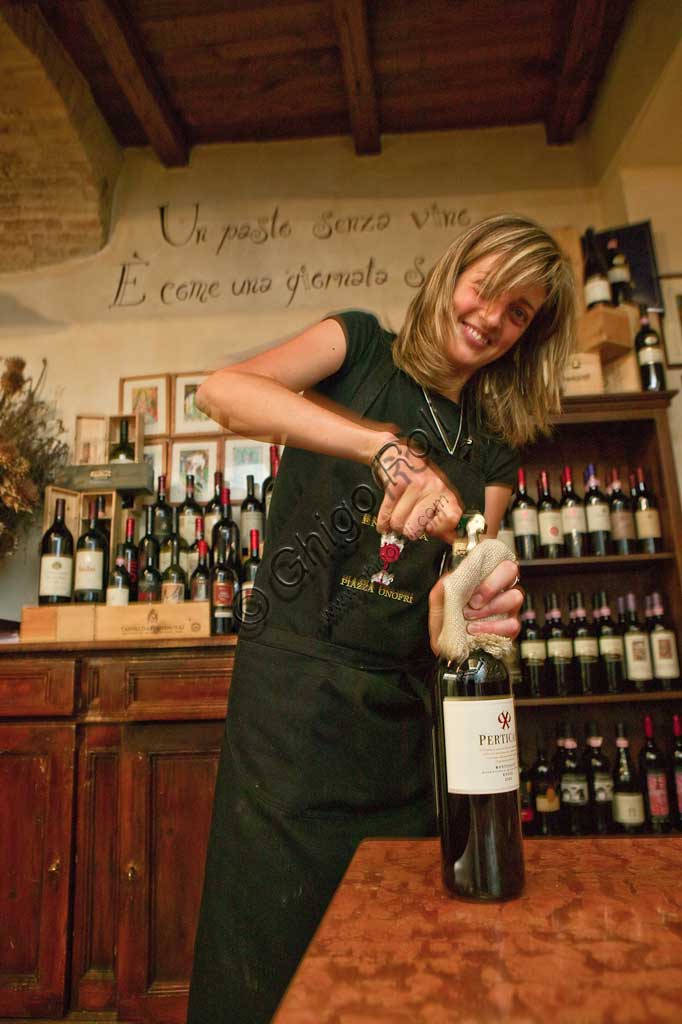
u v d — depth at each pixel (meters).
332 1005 0.43
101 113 3.31
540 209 3.40
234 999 1.01
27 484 2.74
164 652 2.31
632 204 3.18
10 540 2.84
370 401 1.22
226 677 2.28
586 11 2.74
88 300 3.38
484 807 0.66
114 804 2.25
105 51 2.86
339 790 1.09
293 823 1.07
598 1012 0.41
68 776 2.25
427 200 3.43
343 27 2.76
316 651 1.14
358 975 0.47
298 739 1.10
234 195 3.47
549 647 2.79
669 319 3.11
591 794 2.69
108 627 2.45
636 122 2.95
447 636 0.71
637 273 3.07
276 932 1.03
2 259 3.41
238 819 1.09
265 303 3.34
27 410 3.08
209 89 3.22
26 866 2.21
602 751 2.77
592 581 2.98
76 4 2.78
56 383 3.29
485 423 1.38
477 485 1.28
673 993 0.43
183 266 3.40
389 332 1.33
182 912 2.15
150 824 2.20
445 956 0.50
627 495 3.05
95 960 2.15
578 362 2.81
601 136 3.32
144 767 2.24
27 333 3.34
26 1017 2.11
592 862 0.76
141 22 2.87
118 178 3.48
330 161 3.47
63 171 3.22
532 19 2.90
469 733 0.69
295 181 3.47
